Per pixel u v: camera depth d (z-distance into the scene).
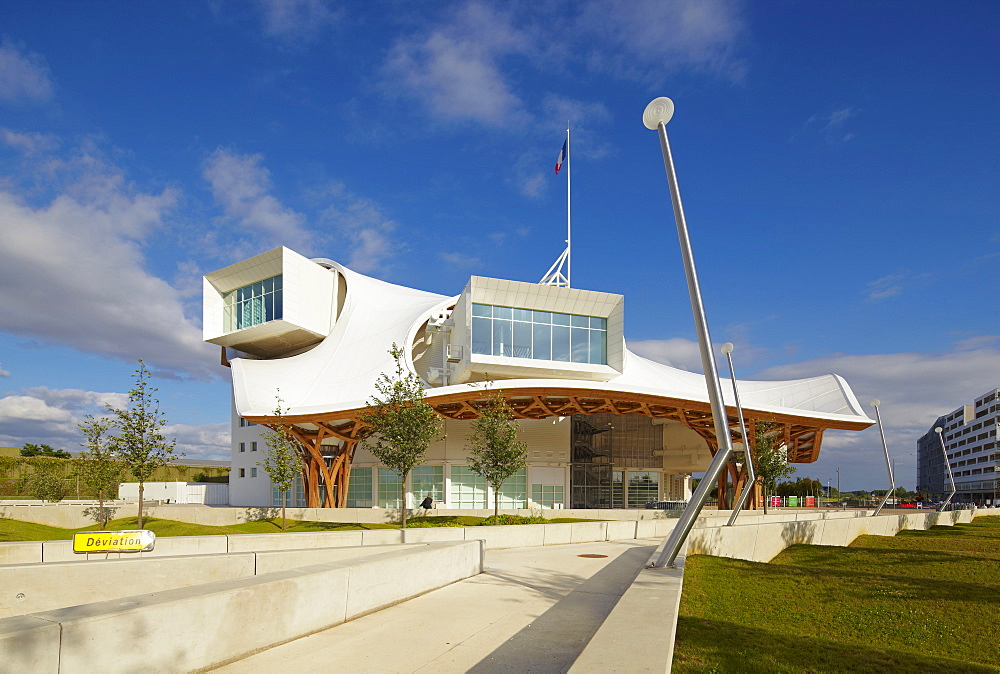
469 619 10.41
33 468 70.62
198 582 13.95
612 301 44.81
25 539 30.00
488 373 43.78
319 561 15.09
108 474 34.97
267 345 57.53
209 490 71.62
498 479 35.41
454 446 49.03
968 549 29.72
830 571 17.80
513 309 43.47
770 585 15.78
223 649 7.79
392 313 52.91
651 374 53.06
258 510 39.38
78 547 12.95
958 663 10.14
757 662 8.99
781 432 52.03
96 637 6.32
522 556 20.16
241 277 54.19
